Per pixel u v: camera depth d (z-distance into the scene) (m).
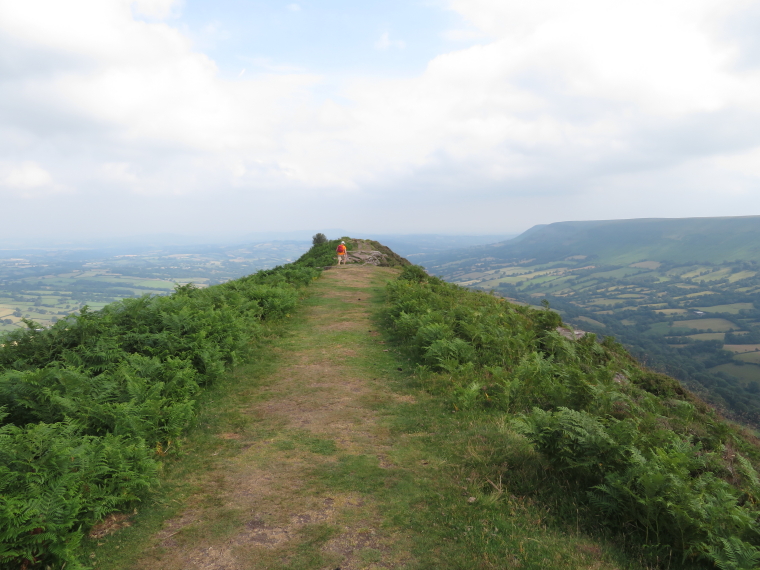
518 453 5.87
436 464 5.67
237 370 9.68
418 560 3.90
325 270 28.36
